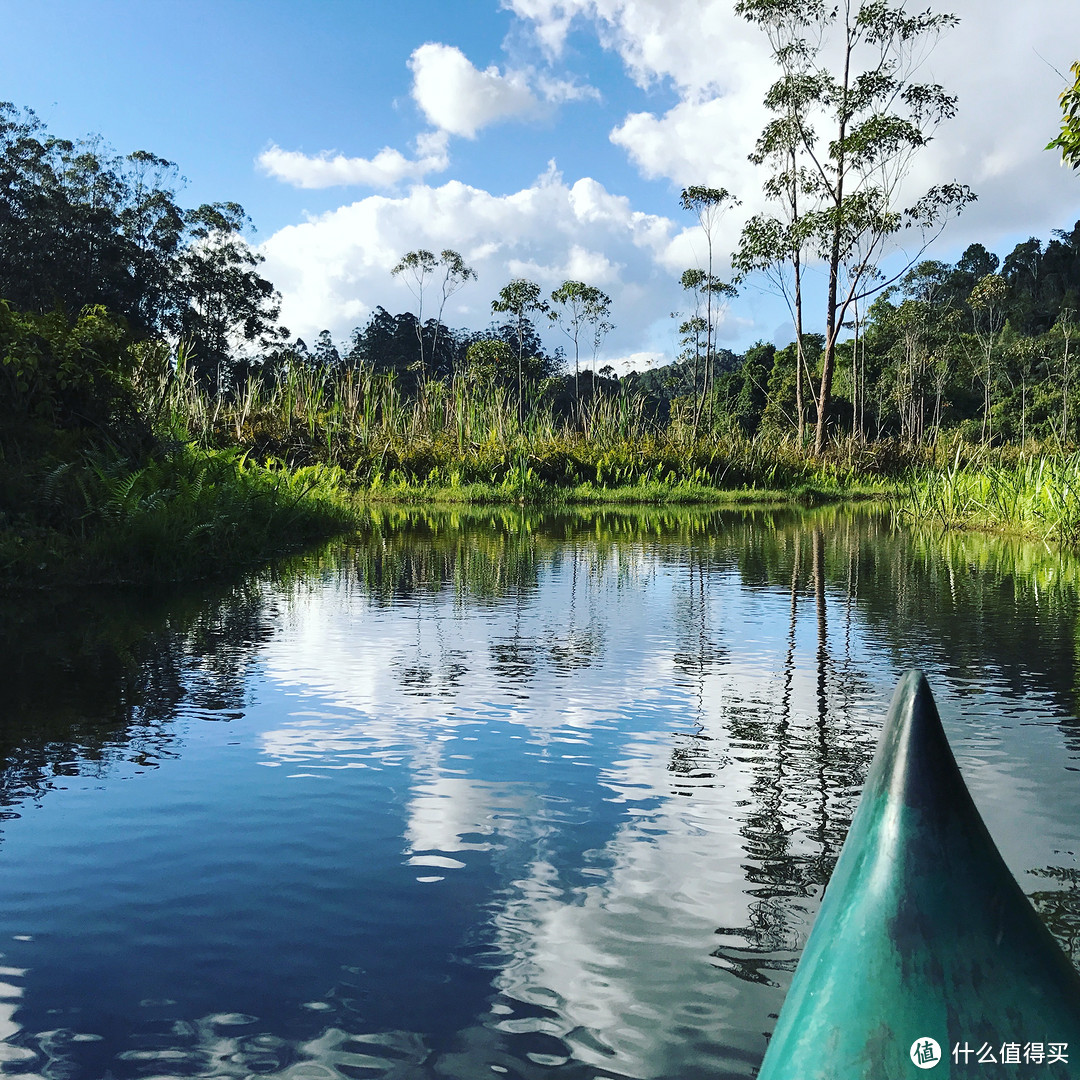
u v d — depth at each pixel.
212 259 56.41
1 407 10.39
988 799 3.18
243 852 2.78
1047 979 0.72
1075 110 7.90
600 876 2.60
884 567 10.36
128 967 2.14
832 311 34.66
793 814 3.07
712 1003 1.97
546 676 5.14
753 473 30.64
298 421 26.80
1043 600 7.78
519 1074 1.73
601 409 33.50
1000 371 52.38
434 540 14.11
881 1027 0.72
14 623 6.61
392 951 2.20
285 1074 1.73
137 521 9.18
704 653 5.75
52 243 44.97
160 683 4.91
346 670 5.27
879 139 31.09
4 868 2.68
